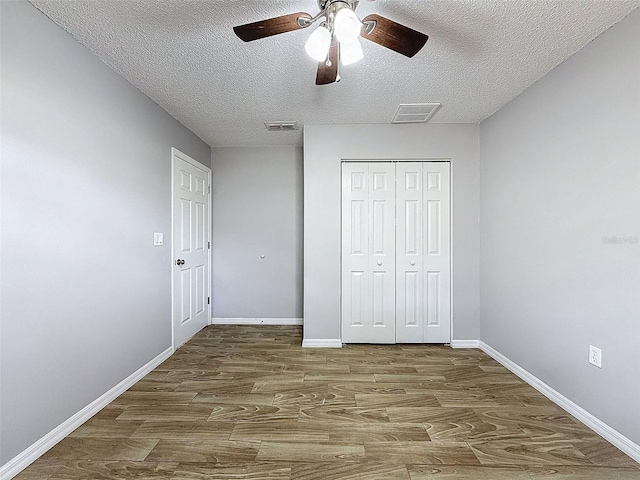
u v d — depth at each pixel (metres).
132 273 2.69
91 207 2.21
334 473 1.68
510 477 1.65
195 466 1.72
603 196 1.99
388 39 1.68
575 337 2.21
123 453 1.82
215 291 4.53
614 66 1.92
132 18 1.88
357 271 3.70
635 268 1.79
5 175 1.63
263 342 3.77
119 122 2.52
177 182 3.51
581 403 2.16
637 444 1.78
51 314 1.88
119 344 2.51
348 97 2.91
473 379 2.79
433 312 3.69
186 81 2.62
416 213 3.68
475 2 1.75
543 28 1.96
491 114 3.31
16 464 1.66
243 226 4.54
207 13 1.85
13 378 1.66
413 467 1.73
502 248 3.12
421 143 3.58
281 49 2.18
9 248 1.64
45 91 1.85
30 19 1.76
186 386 2.65
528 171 2.72
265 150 4.54
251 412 2.25
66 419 1.99
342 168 3.68
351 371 2.95
